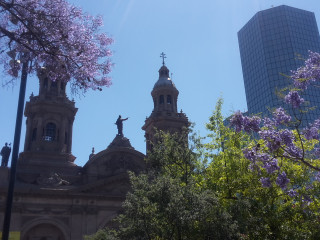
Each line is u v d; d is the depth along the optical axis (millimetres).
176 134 31250
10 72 14828
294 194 25219
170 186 24891
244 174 27797
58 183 69062
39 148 76312
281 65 136375
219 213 24094
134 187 29812
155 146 30922
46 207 65562
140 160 76500
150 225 26812
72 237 65000
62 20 14562
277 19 144250
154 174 29719
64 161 76375
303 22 145375
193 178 28641
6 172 66688
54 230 65625
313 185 26156
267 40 142250
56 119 80562
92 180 72562
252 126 20969
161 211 24297
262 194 26125
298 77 20156
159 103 88625
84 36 15031
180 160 29578
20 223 62656
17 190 64375
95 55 15273
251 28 152125
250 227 24453
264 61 140125
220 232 23109
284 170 26266
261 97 139000
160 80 91750
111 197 69625
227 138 31531
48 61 14914
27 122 81062
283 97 20953
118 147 76125
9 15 14477
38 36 14461
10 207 15867
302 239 24344
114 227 67875
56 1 14602
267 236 24750
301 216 25828
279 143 19984
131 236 28297
